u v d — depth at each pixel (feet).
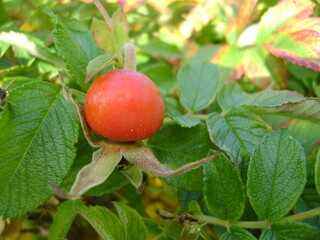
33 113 0.30
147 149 0.29
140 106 0.27
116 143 0.29
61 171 0.29
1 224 0.36
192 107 0.40
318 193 0.28
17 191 0.28
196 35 0.55
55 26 0.31
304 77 0.45
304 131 0.36
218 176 0.28
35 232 0.40
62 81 0.27
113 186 0.33
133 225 0.29
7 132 0.28
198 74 0.42
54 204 0.39
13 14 0.53
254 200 0.28
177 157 0.33
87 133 0.28
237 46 0.48
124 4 0.46
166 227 0.34
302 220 0.30
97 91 0.27
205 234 0.32
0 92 0.29
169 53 0.52
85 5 0.51
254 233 0.31
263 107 0.33
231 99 0.39
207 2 0.53
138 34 0.55
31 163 0.29
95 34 0.32
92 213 0.28
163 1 0.50
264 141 0.29
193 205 0.32
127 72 0.28
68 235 0.39
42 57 0.36
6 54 0.41
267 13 0.43
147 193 0.45
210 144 0.34
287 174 0.28
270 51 0.40
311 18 0.40
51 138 0.29
